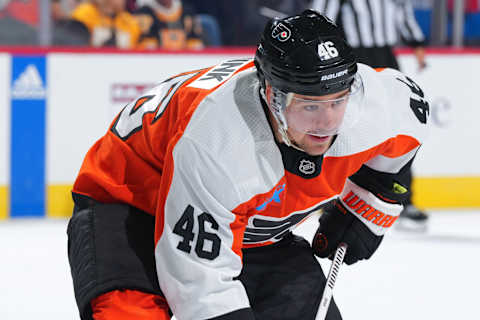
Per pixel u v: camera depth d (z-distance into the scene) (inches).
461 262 590.6
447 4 906.7
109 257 270.2
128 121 295.1
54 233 686.5
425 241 661.9
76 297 268.4
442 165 807.1
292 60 229.6
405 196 309.0
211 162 240.5
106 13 871.1
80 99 754.2
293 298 298.4
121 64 759.1
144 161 286.2
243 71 260.2
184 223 245.6
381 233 316.5
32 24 863.7
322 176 266.7
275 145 249.0
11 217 754.8
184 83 276.2
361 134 266.7
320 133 239.1
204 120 245.1
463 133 808.9
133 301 261.7
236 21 905.5
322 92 230.2
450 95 805.2
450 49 802.2
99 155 299.9
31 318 455.5
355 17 685.3
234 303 247.1
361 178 306.0
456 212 792.3
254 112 246.5
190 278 246.2
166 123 271.9
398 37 881.5
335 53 230.7
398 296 499.2
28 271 562.9
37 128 751.1
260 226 280.2
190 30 887.7
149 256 274.8
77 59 751.1
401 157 294.5
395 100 285.4
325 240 321.4
